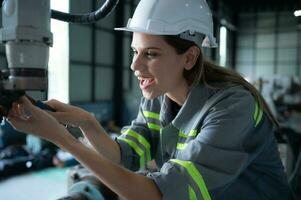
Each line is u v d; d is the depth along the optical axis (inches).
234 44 441.7
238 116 26.2
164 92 28.7
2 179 136.8
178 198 23.3
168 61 26.8
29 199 118.4
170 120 34.4
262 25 428.1
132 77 262.4
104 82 237.5
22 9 20.3
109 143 34.1
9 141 164.9
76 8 161.2
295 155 66.5
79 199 25.8
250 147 28.0
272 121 31.3
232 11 432.5
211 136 25.2
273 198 33.0
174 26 27.0
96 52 225.8
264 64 432.1
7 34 20.8
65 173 146.0
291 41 415.8
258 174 31.3
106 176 22.5
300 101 339.9
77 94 209.9
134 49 27.6
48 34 21.4
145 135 37.6
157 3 27.9
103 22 229.5
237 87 29.2
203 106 29.9
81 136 33.6
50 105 28.4
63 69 198.1
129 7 247.6
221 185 24.9
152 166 39.2
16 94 20.8
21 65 20.6
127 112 252.8
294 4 405.1
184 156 25.5
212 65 31.9
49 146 158.9
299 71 415.5
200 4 29.8
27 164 146.8
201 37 29.5
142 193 23.0
